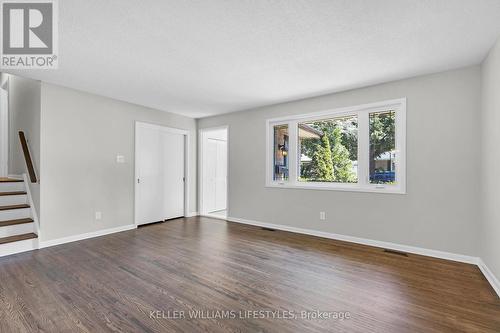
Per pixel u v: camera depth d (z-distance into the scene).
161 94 4.03
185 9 1.90
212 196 6.28
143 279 2.47
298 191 4.30
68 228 3.69
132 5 1.85
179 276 2.54
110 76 3.26
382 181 3.58
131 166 4.56
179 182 5.55
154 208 4.99
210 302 2.05
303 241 3.78
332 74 3.18
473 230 2.87
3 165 4.79
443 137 3.05
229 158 5.29
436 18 2.00
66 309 1.94
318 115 4.10
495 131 2.32
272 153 4.73
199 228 4.60
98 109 4.06
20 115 4.09
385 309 1.96
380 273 2.62
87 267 2.76
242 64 2.89
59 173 3.59
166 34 2.26
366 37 2.30
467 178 2.90
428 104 3.14
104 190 4.14
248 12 1.94
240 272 2.65
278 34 2.25
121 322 1.78
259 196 4.80
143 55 2.67
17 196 3.66
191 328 1.72
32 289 2.26
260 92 3.90
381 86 3.49
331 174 4.09
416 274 2.60
